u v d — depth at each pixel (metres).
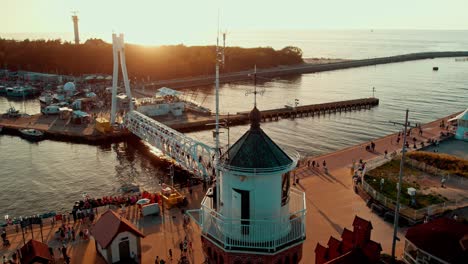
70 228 49.47
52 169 78.19
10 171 77.12
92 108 124.19
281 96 160.75
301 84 193.62
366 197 58.22
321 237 47.19
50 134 98.62
